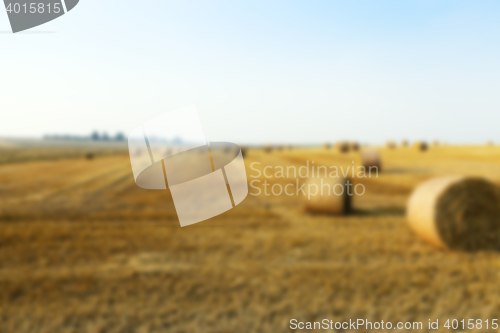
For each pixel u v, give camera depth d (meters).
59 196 12.88
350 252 6.52
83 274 5.62
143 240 7.37
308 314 4.38
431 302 4.61
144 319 4.34
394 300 4.66
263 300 4.73
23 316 4.42
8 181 17.30
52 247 6.96
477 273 5.51
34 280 5.37
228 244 7.07
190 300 4.79
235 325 4.18
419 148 39.59
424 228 7.10
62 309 4.57
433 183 7.39
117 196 12.79
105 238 7.48
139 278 5.49
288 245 6.94
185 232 7.93
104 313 4.46
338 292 4.92
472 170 19.50
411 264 5.94
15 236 7.60
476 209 6.92
